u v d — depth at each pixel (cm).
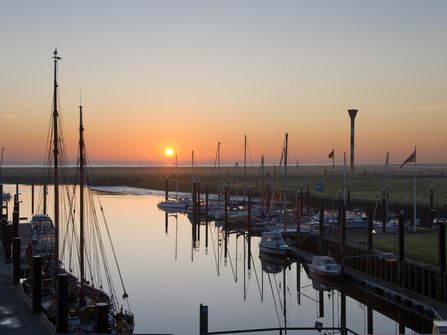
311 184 16650
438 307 3731
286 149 7506
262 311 4181
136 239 8006
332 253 5838
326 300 4609
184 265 6122
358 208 9975
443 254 4075
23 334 2358
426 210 8875
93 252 6378
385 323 3878
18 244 3375
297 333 3541
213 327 3691
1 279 3503
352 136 8425
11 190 17850
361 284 4750
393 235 6638
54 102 3388
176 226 9794
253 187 16125
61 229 8269
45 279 3441
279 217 9219
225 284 5169
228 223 9388
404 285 4378
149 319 3794
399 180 17425
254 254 7162
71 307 3100
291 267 6291
